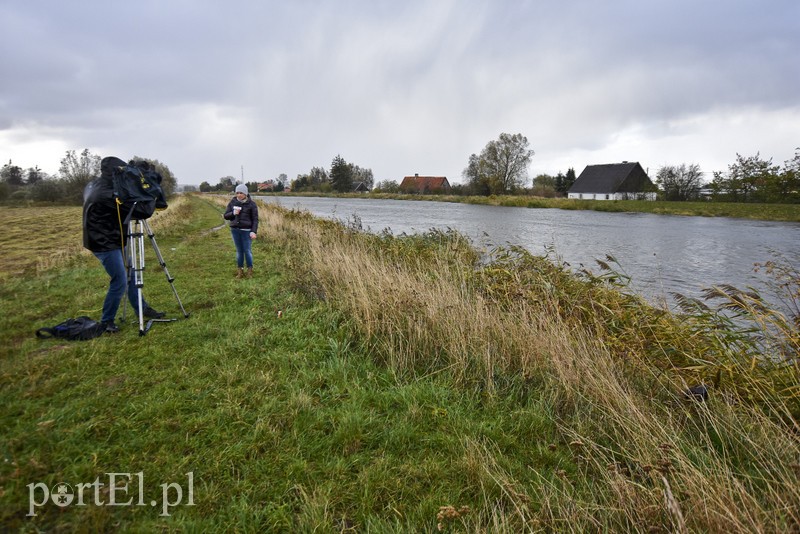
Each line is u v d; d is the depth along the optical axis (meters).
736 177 40.69
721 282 9.94
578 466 2.68
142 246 4.68
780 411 3.18
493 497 2.44
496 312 4.90
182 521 2.16
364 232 12.60
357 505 2.35
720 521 2.00
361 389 3.58
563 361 3.76
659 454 2.62
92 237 4.34
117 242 4.50
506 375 3.91
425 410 3.34
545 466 2.75
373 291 5.42
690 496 2.20
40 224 20.16
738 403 3.29
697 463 2.66
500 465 2.70
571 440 2.99
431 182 86.81
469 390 3.69
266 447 2.78
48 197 39.88
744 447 2.79
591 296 5.56
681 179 42.75
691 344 4.22
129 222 4.50
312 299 6.11
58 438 2.74
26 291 6.59
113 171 4.40
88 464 2.52
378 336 4.66
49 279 7.44
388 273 6.45
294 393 3.40
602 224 24.80
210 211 30.03
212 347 4.34
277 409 3.21
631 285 9.62
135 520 2.18
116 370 3.75
